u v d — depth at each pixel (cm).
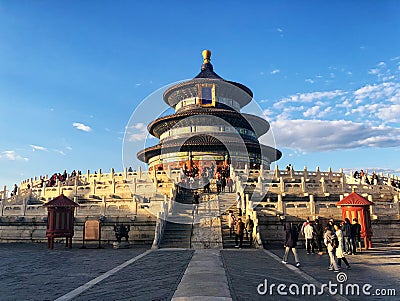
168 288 1290
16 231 3403
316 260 2097
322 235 2397
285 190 3759
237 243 2667
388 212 3177
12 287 1423
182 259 2038
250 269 1709
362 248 2719
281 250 2562
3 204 3584
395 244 2948
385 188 4178
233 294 1189
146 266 1838
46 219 3369
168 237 2814
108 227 3172
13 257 2323
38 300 1206
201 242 2695
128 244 2862
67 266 1931
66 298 1217
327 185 3894
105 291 1307
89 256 2334
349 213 2728
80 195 4103
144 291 1272
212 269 1658
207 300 1093
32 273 1738
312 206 3069
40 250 2723
